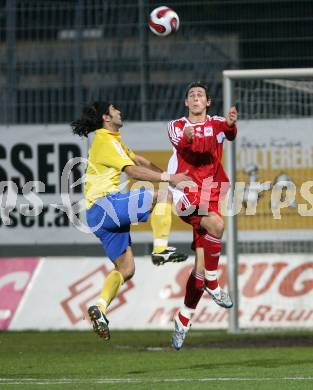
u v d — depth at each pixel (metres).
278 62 48.81
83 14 49.78
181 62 49.09
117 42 49.47
